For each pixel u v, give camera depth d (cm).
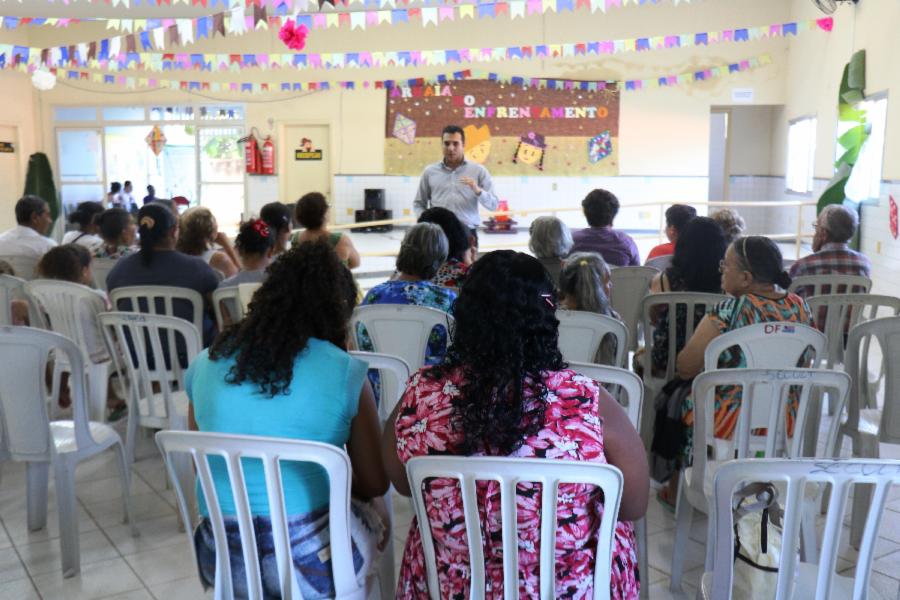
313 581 174
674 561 259
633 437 162
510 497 149
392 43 1171
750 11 1112
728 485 156
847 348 281
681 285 342
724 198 1224
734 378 228
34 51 738
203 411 181
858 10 800
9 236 538
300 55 937
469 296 158
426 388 162
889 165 710
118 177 1248
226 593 175
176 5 1031
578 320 291
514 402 153
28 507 308
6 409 269
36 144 1227
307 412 176
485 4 679
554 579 154
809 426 292
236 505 168
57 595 262
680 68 1143
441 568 161
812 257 454
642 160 1171
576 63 1159
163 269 388
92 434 289
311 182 1218
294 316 180
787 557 154
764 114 1180
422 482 155
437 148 1188
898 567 272
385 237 1142
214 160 1237
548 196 1188
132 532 303
